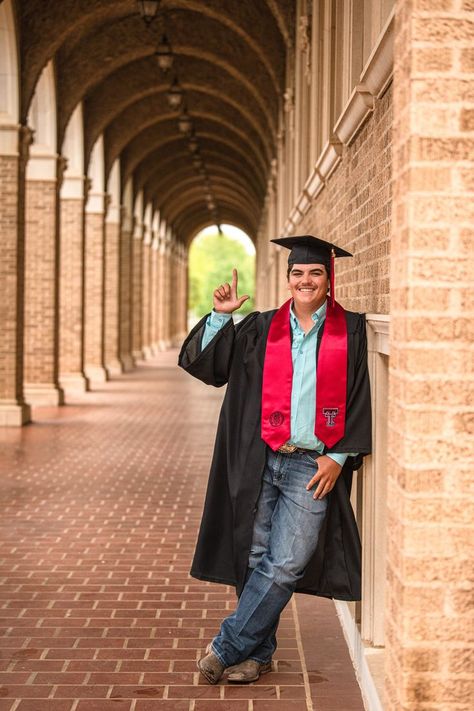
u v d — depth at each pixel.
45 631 5.57
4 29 15.76
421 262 3.31
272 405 4.51
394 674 3.55
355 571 4.63
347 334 4.50
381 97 4.86
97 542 7.96
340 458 4.49
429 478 3.36
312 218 10.61
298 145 14.11
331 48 8.72
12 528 8.46
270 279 25.86
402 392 3.42
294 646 5.35
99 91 23.89
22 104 16.38
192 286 111.88
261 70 21.84
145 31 20.84
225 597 6.37
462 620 3.38
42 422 17.11
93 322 27.27
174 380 28.41
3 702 4.47
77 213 23.48
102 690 4.64
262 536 4.70
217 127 33.09
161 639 5.45
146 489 10.52
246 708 4.43
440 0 3.27
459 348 3.32
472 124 3.28
